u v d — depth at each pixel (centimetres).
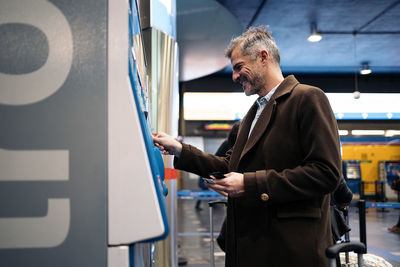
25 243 71
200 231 616
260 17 631
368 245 496
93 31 75
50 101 73
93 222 72
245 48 138
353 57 867
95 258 71
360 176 927
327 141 118
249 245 125
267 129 129
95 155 73
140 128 74
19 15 74
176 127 246
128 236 72
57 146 72
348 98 957
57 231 71
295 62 904
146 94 151
